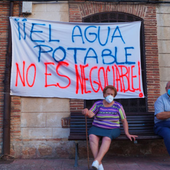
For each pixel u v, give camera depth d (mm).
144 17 5430
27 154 4945
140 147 5059
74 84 5078
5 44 5184
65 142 5000
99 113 4180
